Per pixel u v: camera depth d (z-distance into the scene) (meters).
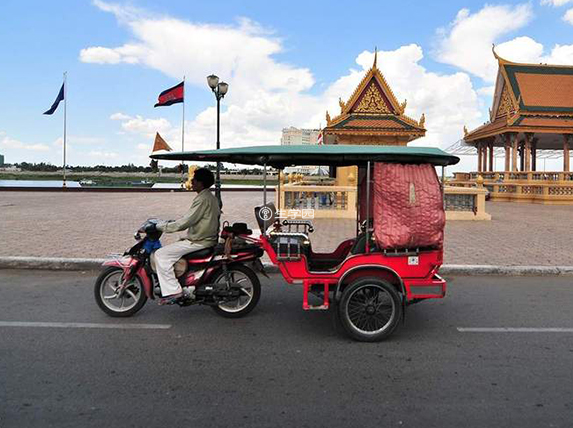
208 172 5.34
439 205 4.72
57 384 3.59
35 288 6.64
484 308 5.85
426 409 3.25
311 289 4.97
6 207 19.05
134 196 29.53
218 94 14.45
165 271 5.08
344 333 4.85
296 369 3.93
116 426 2.99
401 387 3.60
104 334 4.77
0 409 3.19
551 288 6.91
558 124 26.67
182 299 5.15
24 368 3.89
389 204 4.68
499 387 3.61
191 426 3.00
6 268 7.89
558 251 9.39
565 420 3.11
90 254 8.45
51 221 13.82
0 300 6.00
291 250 4.82
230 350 4.36
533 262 8.27
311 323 5.20
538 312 5.68
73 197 27.66
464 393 3.50
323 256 5.78
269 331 4.92
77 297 6.17
